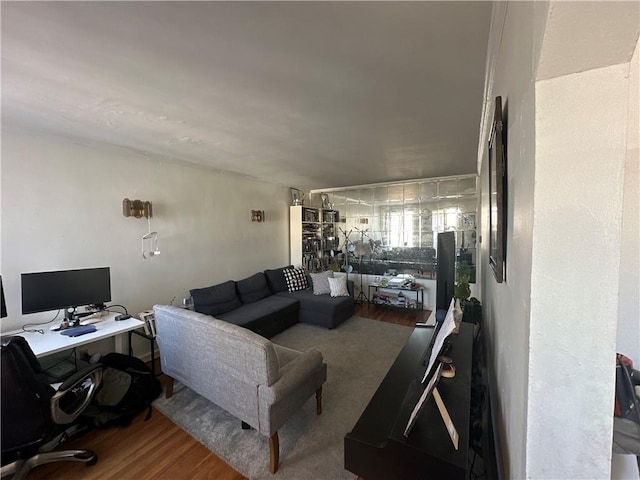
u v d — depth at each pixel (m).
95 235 2.68
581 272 0.50
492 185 1.28
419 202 4.98
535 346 0.53
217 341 1.77
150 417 2.04
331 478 1.55
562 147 0.50
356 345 3.33
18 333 2.13
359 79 1.56
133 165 2.98
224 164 3.52
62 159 2.47
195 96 1.74
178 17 1.09
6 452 1.42
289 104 1.87
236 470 1.61
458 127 2.30
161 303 3.23
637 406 0.69
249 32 1.18
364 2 1.02
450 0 1.01
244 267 4.38
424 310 4.74
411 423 0.96
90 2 1.00
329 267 5.68
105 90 1.66
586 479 0.51
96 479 1.56
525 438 0.56
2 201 2.16
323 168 3.83
